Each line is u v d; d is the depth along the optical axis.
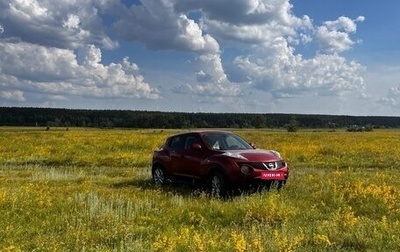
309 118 163.62
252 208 9.05
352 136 51.44
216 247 6.26
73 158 22.59
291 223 8.15
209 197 11.66
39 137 42.16
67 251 6.45
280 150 26.77
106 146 29.97
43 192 11.29
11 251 6.21
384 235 6.99
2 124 135.88
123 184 13.90
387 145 31.89
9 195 10.10
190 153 13.03
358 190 10.97
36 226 7.91
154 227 7.94
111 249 6.54
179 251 6.24
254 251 6.16
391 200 10.14
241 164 11.48
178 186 13.74
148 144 31.42
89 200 9.78
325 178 13.83
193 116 136.62
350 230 7.38
